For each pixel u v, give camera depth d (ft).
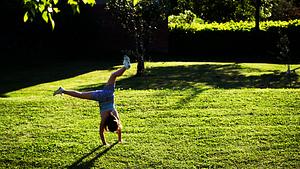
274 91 32.65
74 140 23.56
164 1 50.47
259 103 29.37
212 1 105.91
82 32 71.20
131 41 73.77
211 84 44.21
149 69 55.16
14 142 23.47
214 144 22.50
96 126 25.81
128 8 49.32
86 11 71.61
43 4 20.01
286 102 29.45
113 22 73.67
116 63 63.31
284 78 48.21
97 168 20.27
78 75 52.31
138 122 26.14
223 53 74.28
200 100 30.48
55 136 24.18
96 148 22.38
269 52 72.33
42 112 28.60
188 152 21.63
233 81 46.34
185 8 106.32
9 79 50.31
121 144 22.77
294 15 105.70
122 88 41.70
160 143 22.82
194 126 25.27
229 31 73.46
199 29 74.38
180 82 45.47
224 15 107.45
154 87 42.27
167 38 74.43
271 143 22.50
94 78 49.78
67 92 21.84
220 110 28.04
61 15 68.80
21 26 65.77
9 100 31.55
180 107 28.96
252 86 43.21
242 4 102.83
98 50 75.05
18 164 20.99
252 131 24.17
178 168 20.06
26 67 59.88
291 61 64.75
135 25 49.98
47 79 49.80
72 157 21.43
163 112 27.94
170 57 70.64
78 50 72.54
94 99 21.97
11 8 63.41
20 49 67.56
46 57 69.00
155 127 25.23
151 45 74.43
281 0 106.93
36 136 24.29
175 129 24.76
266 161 20.52
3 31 65.92
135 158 21.13
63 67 59.62
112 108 22.26
